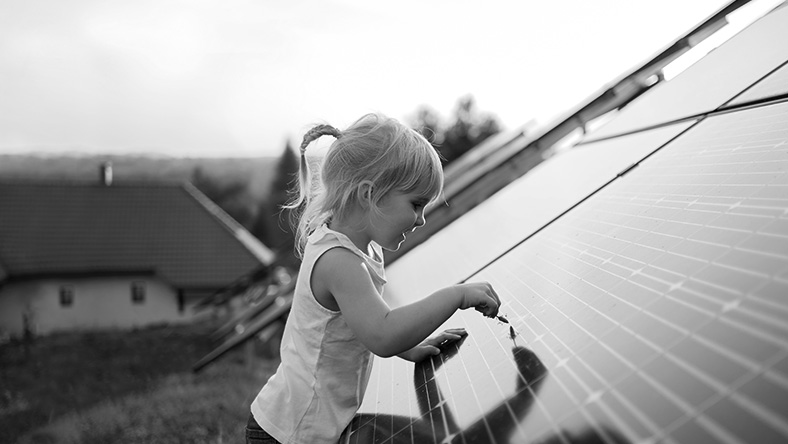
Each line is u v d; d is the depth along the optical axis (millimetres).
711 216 1525
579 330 1363
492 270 2551
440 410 1461
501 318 1850
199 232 51031
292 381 2049
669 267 1382
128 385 15539
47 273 47406
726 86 2807
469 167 11922
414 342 1864
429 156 1988
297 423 2018
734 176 1711
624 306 1325
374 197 1968
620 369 1082
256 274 26062
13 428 11664
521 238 2754
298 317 2064
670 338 1075
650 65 6590
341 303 1928
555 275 1895
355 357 2039
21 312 47438
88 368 20125
